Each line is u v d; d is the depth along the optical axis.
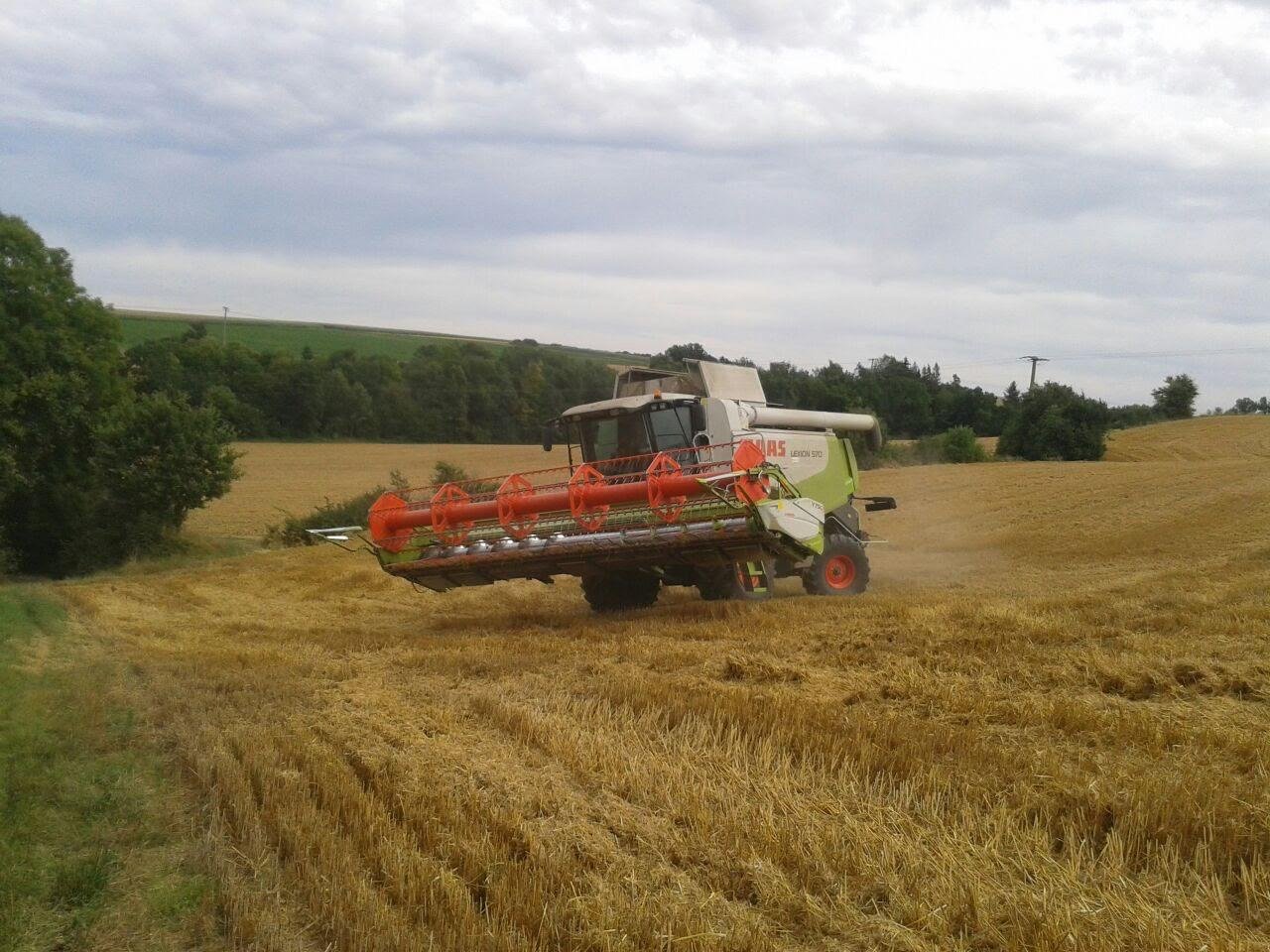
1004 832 4.67
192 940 4.08
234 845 4.98
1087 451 56.19
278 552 27.19
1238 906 4.09
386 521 12.98
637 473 12.89
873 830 4.74
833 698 7.57
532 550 12.08
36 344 29.89
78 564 29.88
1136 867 4.42
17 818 5.38
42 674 9.76
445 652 10.45
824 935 3.93
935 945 3.79
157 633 13.24
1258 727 6.37
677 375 14.72
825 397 48.91
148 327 89.88
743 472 11.35
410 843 4.84
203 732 7.05
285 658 10.37
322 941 4.01
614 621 12.15
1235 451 58.19
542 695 8.02
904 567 19.08
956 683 7.77
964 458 54.62
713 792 5.35
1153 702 7.23
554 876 4.40
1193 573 15.20
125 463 30.47
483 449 63.78
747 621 11.28
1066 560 19.80
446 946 3.84
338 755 6.48
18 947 3.99
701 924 3.93
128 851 5.00
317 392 66.88
